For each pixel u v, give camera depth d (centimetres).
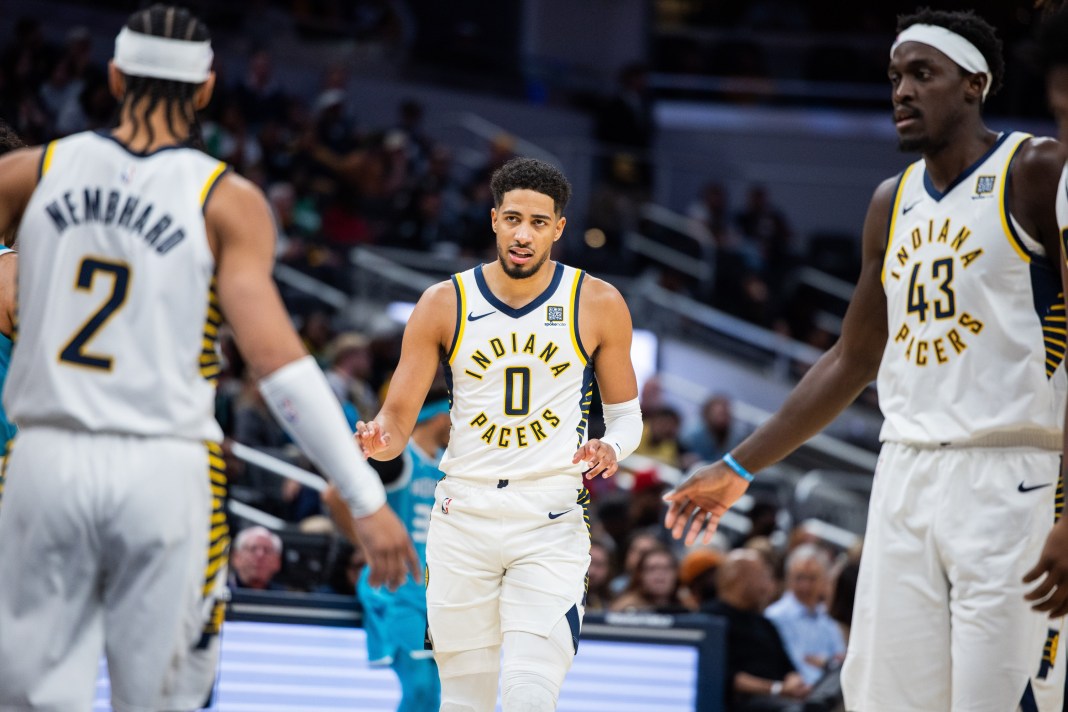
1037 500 548
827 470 2094
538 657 619
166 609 427
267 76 2308
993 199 568
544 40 3133
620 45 3155
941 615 564
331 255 2106
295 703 876
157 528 425
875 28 3184
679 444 1962
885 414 594
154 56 449
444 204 2395
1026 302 559
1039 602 498
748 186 2788
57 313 433
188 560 432
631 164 2614
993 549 545
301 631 881
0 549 429
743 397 2344
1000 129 2881
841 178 2906
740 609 1133
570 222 2469
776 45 3133
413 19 3145
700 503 674
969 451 559
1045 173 555
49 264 437
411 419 648
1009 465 553
